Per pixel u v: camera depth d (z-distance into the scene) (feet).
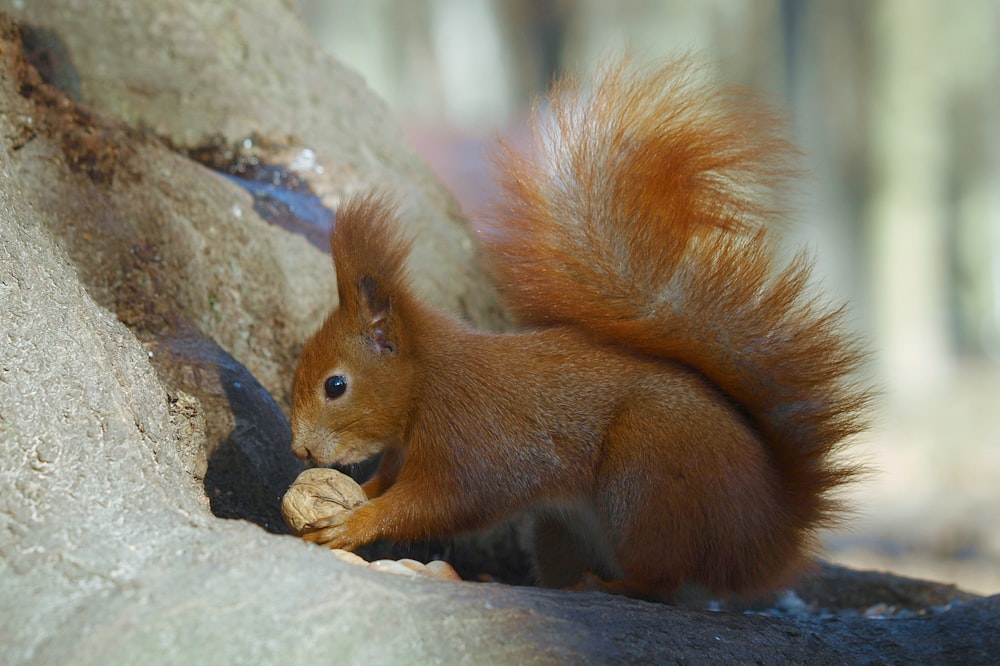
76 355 11.25
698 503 11.43
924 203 34.35
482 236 11.71
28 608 10.92
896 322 34.24
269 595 10.96
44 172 11.75
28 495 11.04
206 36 12.45
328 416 11.55
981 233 36.24
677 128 11.60
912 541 17.53
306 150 12.35
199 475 11.47
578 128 11.64
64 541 11.00
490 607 11.06
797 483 11.55
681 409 11.48
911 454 24.00
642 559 11.44
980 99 34.88
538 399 11.53
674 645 11.16
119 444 11.16
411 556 11.87
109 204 11.82
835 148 34.22
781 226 11.73
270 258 11.99
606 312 11.58
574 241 11.60
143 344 11.68
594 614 11.16
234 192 12.06
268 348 11.94
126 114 12.28
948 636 11.52
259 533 11.07
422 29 38.65
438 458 11.52
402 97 38.37
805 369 11.54
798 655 11.28
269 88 12.46
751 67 34.22
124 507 11.07
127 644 10.88
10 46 11.83
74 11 12.30
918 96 34.19
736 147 11.60
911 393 31.12
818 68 34.27
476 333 11.61
